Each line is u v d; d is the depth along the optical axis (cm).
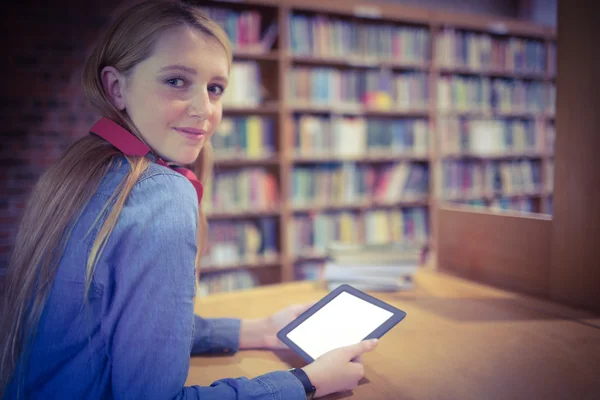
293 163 341
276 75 313
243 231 309
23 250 64
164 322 57
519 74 402
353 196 338
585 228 105
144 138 70
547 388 70
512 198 413
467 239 138
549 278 114
